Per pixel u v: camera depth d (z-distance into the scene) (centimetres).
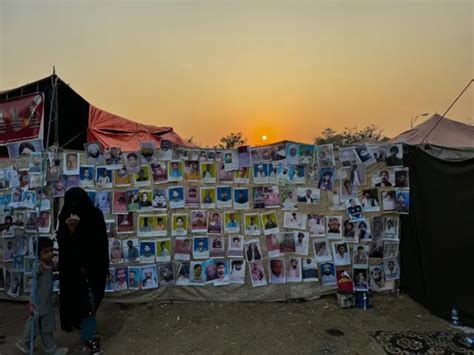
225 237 536
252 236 536
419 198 514
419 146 526
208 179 538
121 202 532
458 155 530
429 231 491
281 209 538
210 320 474
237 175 538
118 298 529
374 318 475
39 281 381
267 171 539
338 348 399
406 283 543
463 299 447
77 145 1052
